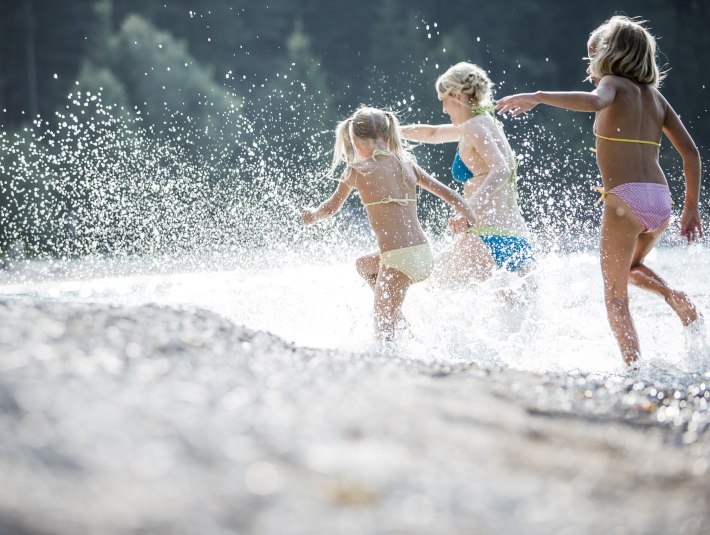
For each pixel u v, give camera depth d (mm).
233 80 86812
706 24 76750
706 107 73250
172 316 7227
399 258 11016
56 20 86188
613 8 83938
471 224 11508
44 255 25625
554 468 4480
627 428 5605
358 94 72500
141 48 59531
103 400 4441
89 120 45812
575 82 84688
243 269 18688
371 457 4164
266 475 3812
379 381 5832
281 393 5031
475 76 12367
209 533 3295
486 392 5973
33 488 3434
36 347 5359
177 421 4273
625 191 9867
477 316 11031
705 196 32938
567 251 21281
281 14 91250
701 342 9820
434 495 3863
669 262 18891
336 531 3441
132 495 3490
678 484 4535
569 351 9578
